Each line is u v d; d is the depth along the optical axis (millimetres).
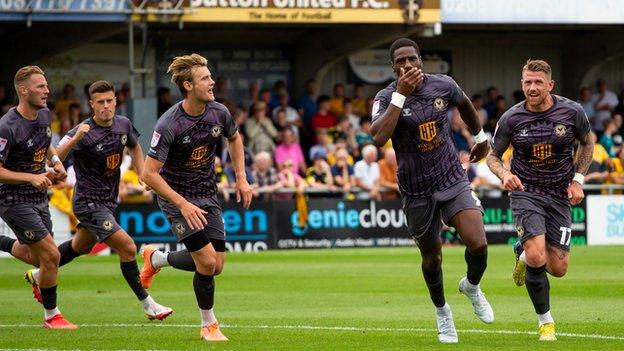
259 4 38312
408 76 14758
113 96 18953
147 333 17062
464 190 15656
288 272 28688
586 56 49656
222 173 38281
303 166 40688
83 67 44031
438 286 15812
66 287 25172
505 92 50031
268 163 38688
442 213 15797
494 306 20719
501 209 40031
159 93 43312
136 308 20938
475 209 15609
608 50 48719
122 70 44531
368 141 42281
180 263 18172
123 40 44406
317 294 23328
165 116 15906
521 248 18125
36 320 19094
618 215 40688
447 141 15656
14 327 18000
